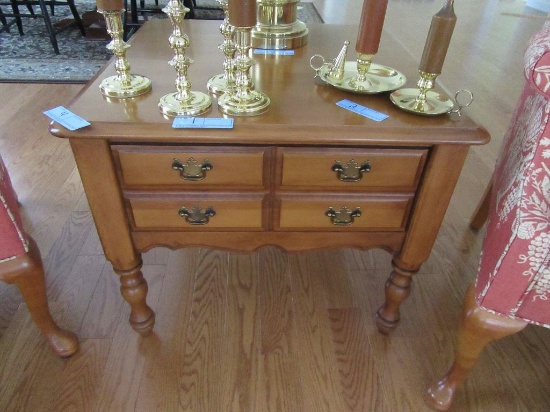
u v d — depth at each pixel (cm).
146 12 311
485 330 75
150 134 69
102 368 96
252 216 82
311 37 119
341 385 95
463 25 365
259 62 100
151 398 91
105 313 109
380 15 78
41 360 97
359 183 78
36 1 288
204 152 73
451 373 88
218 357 100
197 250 129
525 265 66
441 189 78
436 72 76
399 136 72
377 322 105
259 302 114
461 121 76
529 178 68
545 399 94
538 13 416
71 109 74
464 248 133
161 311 110
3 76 228
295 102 81
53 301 111
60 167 161
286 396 93
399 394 94
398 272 93
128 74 83
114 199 78
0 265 78
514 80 250
